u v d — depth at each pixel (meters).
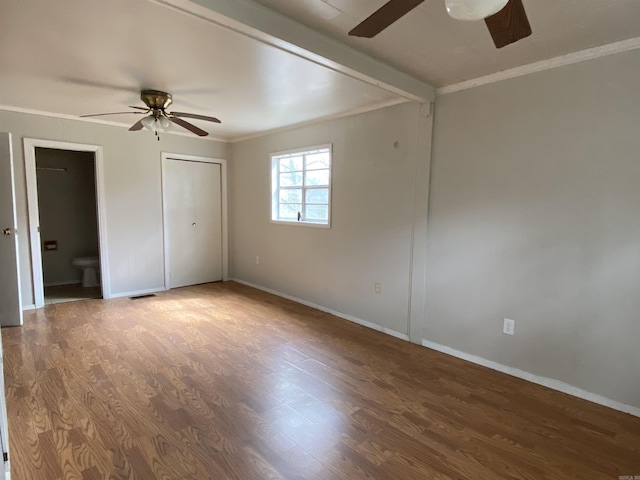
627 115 2.23
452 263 3.13
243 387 2.55
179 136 5.23
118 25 2.04
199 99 3.46
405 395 2.49
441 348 3.26
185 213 5.43
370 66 2.52
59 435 1.99
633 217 2.25
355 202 3.91
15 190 4.06
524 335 2.74
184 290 5.28
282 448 1.93
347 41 2.28
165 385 2.55
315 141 4.33
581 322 2.48
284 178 4.97
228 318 4.05
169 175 5.21
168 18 1.96
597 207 2.37
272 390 2.52
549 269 2.60
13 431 2.01
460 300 3.10
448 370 2.88
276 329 3.73
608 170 2.32
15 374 2.67
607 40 2.22
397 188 3.49
